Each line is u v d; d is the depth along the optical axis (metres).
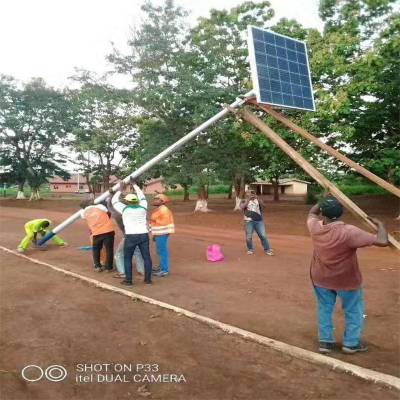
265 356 4.63
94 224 9.13
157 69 20.59
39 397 3.87
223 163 21.89
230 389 3.95
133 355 4.70
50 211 28.41
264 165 23.38
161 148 20.88
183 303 6.66
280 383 4.05
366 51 16.36
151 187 57.88
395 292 7.11
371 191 38.59
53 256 11.08
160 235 8.66
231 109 7.51
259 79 7.03
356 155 18.77
